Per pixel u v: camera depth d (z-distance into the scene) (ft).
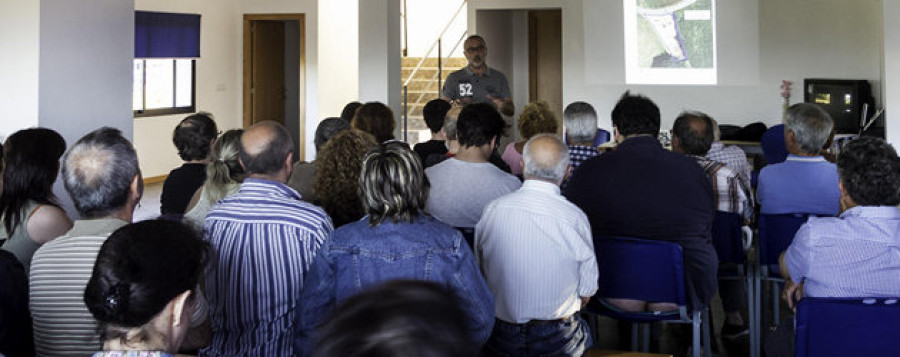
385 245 6.29
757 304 11.73
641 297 9.59
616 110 10.34
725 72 28.17
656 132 10.27
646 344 10.93
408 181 6.38
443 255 6.33
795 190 11.67
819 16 26.99
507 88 23.31
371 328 2.13
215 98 36.73
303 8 37.09
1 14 14.05
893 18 20.97
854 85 25.23
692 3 28.27
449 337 2.15
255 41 38.22
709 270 9.74
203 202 8.87
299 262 6.85
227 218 6.88
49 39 14.15
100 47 15.30
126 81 15.99
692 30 28.37
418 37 42.98
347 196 8.23
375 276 6.22
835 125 25.79
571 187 10.12
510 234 7.97
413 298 2.21
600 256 9.67
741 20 27.86
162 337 4.43
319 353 2.17
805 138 11.57
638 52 28.99
